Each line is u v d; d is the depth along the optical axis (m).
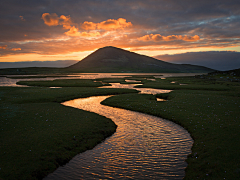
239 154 11.66
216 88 54.91
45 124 18.89
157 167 11.62
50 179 10.41
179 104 29.97
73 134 16.36
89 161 12.52
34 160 11.78
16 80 99.94
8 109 25.66
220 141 14.07
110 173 11.02
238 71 109.88
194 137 16.31
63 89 52.12
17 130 16.80
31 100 34.25
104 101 35.31
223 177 9.65
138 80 105.00
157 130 18.89
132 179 10.36
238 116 20.91
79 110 26.73
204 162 11.41
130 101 34.28
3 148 13.02
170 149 14.27
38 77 131.12
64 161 12.41
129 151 13.99
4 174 10.07
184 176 10.57
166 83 76.19
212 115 21.97
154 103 31.83
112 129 18.78
